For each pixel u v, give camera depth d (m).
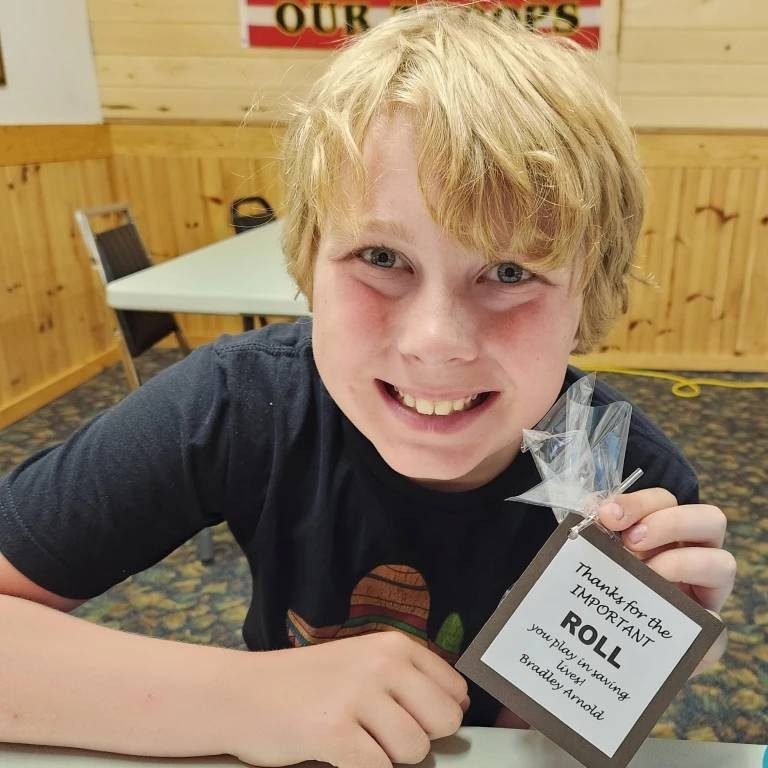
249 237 2.07
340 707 0.45
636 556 0.42
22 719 0.46
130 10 3.13
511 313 0.44
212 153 3.29
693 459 2.37
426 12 0.54
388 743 0.44
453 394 0.45
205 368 0.67
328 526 0.63
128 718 0.46
